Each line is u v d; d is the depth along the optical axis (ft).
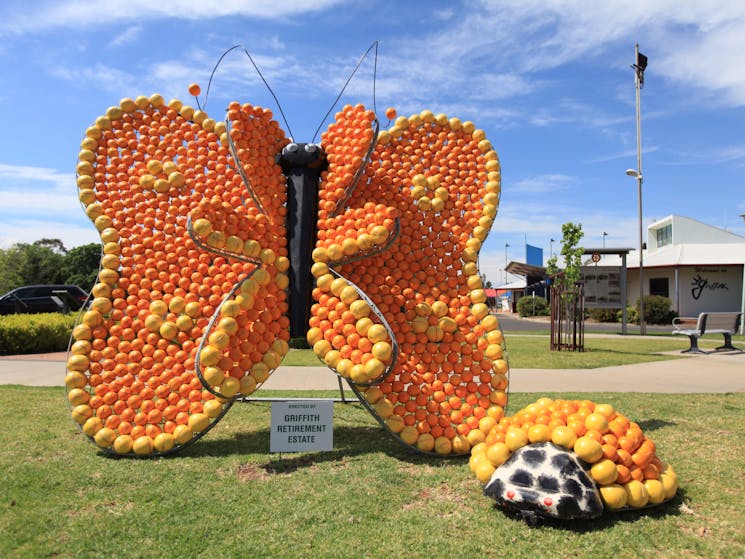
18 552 10.00
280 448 15.34
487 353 17.47
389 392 16.70
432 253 18.19
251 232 16.42
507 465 12.09
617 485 11.78
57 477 14.06
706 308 111.55
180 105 18.71
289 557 9.91
